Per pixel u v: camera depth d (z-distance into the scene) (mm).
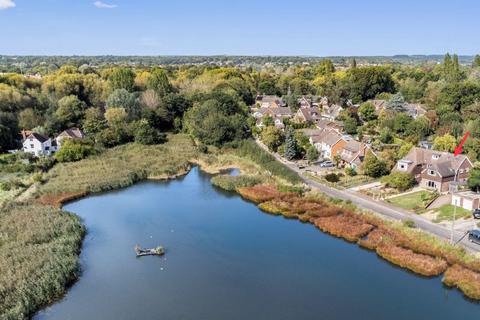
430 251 47719
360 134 104688
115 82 146875
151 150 99438
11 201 63469
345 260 48406
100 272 45562
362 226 55594
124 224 59125
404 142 96812
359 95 160750
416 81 182375
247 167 89188
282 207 64375
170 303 39875
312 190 70125
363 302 39969
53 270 42875
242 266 47094
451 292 41531
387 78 167375
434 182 68000
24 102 116000
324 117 133875
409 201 63250
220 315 38031
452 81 144750
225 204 68250
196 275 45094
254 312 38469
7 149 97375
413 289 42156
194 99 134500
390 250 48688
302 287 42688
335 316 37844
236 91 155000
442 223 54781
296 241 53688
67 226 54219
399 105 124812
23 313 36719
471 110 109125
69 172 81125
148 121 118750
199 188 77125
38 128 102938
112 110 114188
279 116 127625
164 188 76938
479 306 39312
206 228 57938
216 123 106375
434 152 75125
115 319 37375
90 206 66500
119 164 87250
